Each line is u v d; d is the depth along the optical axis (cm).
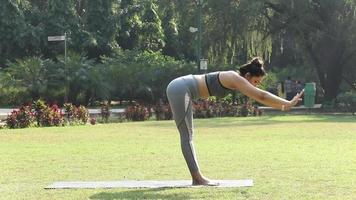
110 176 951
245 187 815
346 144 1445
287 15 3625
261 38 3728
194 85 856
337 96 3591
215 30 3616
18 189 823
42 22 5012
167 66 4016
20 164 1109
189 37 4641
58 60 4059
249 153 1255
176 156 1215
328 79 3797
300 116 2727
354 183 848
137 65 4050
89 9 5203
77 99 3856
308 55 3941
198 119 2516
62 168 1050
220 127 2038
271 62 5019
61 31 4947
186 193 774
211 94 858
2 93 3825
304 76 4581
